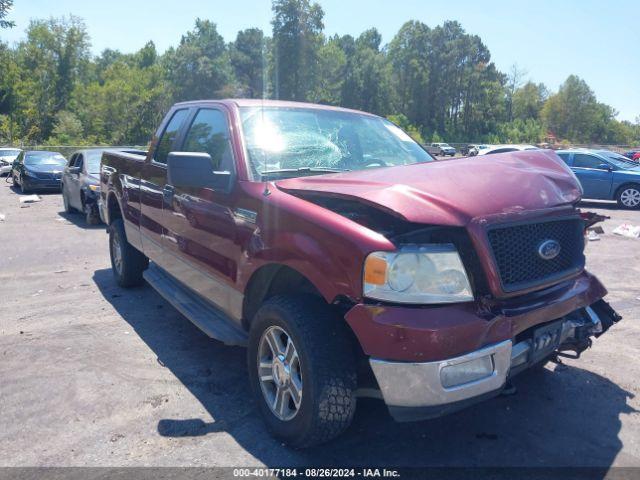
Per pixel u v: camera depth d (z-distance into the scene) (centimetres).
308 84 7506
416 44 9550
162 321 550
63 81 6662
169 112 542
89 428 346
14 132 5509
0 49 5622
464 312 278
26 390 398
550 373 430
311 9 7300
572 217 332
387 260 275
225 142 416
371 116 504
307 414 297
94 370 433
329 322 302
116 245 668
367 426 351
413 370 266
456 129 9788
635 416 364
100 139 6397
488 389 281
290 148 412
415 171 335
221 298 397
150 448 324
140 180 553
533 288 303
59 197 1791
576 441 334
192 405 377
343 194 306
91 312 579
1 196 1811
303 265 309
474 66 9831
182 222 446
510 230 298
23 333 517
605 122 10831
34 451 321
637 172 1570
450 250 283
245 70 9350
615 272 773
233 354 466
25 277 734
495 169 343
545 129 10231
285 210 325
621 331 527
